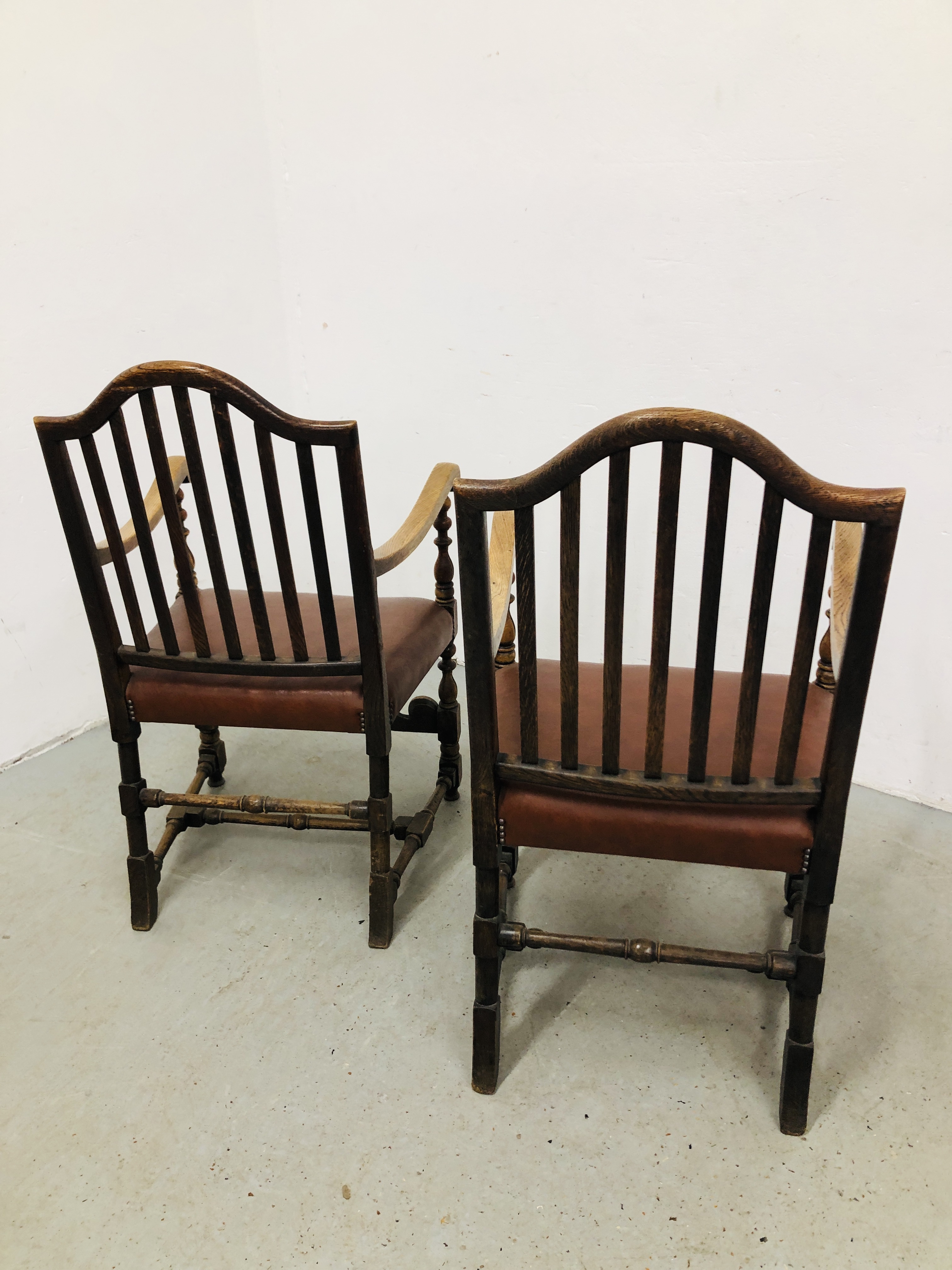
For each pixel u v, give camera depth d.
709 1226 0.95
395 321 2.11
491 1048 1.09
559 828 0.99
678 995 1.27
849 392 1.57
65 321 1.80
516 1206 0.97
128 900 1.48
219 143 2.01
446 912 1.45
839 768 0.88
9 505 1.79
